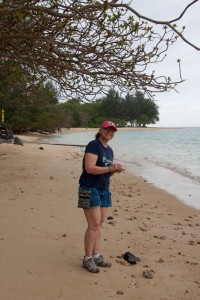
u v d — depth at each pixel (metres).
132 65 5.79
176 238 6.65
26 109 45.09
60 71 6.62
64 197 9.28
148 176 15.53
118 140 54.94
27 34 5.57
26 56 6.22
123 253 5.66
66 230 6.50
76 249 5.59
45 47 5.74
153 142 48.84
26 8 4.62
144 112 135.12
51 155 21.25
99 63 6.00
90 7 4.42
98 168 4.58
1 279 4.35
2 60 8.51
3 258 4.97
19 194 9.23
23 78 9.02
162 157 25.48
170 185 13.21
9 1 4.89
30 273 4.59
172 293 4.40
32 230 6.34
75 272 4.75
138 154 28.12
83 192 4.71
